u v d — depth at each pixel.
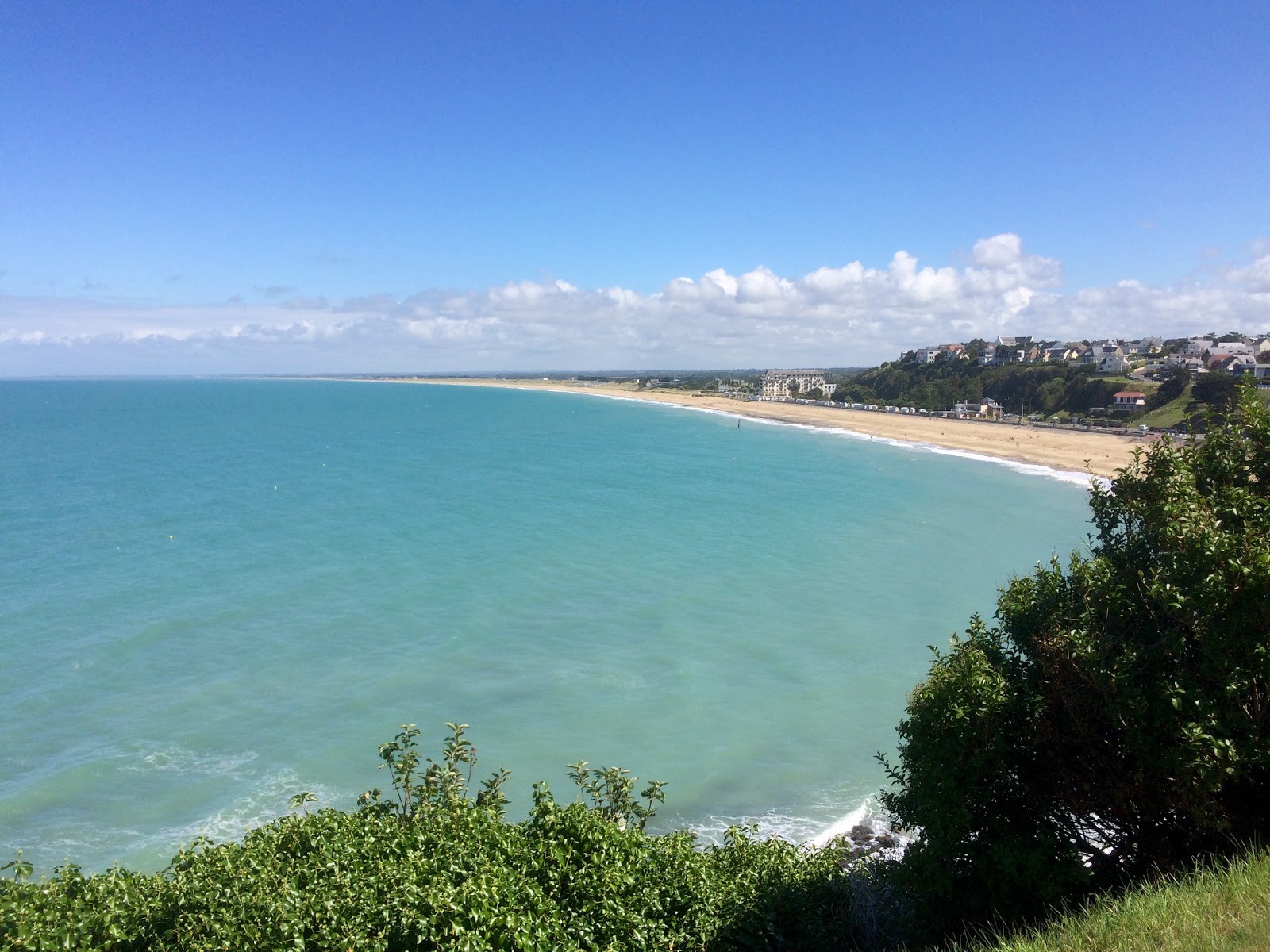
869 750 24.70
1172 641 10.59
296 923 8.95
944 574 45.53
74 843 19.19
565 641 33.59
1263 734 10.24
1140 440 113.69
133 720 25.69
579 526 59.12
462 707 27.19
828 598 40.41
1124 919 8.52
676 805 21.66
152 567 44.78
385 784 22.16
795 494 76.38
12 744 23.91
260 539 52.78
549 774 23.11
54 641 32.50
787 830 20.47
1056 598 12.47
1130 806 11.27
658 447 125.75
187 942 8.93
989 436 133.12
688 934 11.19
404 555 48.66
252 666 30.27
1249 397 12.49
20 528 55.84
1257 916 7.72
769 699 28.22
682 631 34.91
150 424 168.25
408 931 9.02
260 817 20.41
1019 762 11.96
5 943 8.72
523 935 9.30
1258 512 11.13
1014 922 10.96
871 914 13.08
